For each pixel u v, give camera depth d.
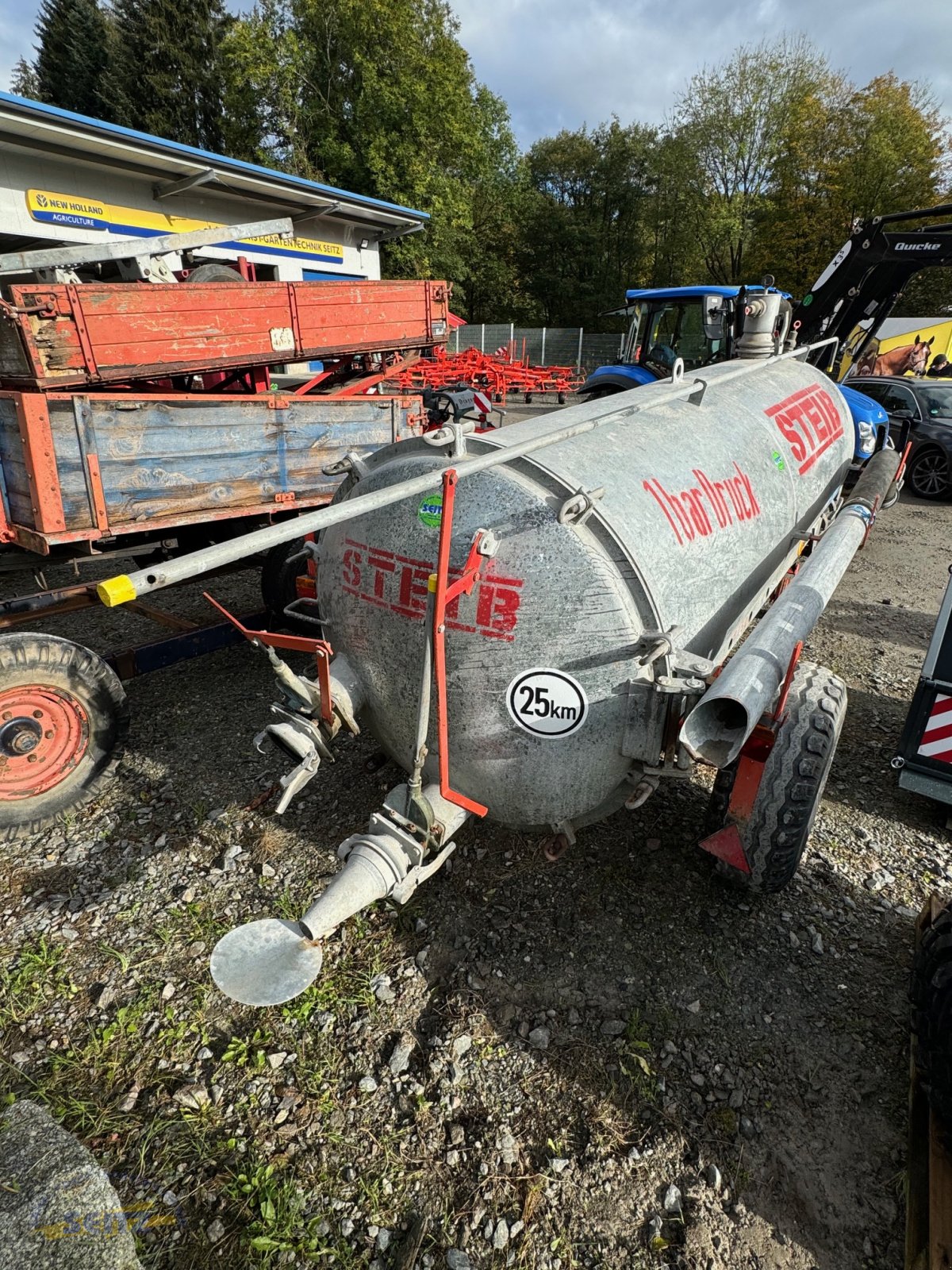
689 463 2.61
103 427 3.00
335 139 25.45
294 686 2.19
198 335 3.42
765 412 3.52
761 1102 2.08
